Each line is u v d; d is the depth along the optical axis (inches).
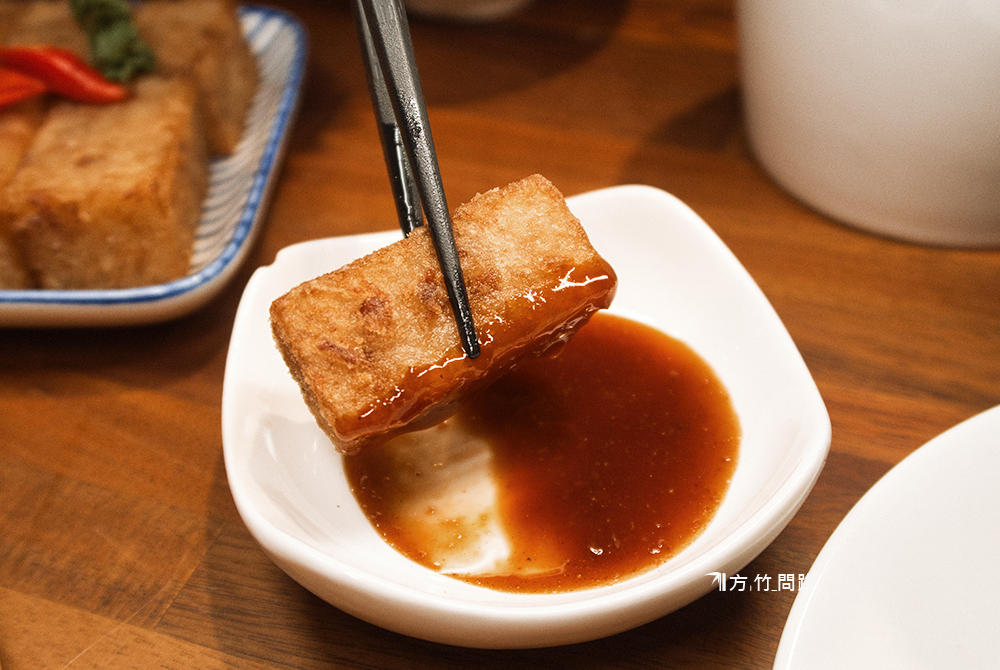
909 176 11.4
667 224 10.6
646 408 9.9
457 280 8.7
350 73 14.6
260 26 15.2
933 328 11.2
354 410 8.6
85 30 13.0
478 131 13.6
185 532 9.8
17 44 13.4
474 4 15.1
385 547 9.1
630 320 10.6
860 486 9.9
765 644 8.9
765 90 12.0
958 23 10.3
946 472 8.5
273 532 8.4
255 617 9.3
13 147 12.1
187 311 11.3
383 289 8.8
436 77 14.4
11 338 11.5
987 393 10.6
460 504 9.4
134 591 9.5
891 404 10.6
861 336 11.1
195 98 12.8
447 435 9.8
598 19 15.6
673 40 15.0
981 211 11.6
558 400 10.0
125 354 11.3
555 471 9.5
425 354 8.8
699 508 9.2
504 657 8.9
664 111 13.8
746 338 10.0
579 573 8.9
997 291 11.5
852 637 8.0
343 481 9.5
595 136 13.5
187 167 12.4
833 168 11.8
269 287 10.0
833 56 11.0
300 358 8.7
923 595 8.1
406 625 8.3
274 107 13.9
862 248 12.0
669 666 8.9
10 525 9.9
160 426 10.6
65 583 9.5
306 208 12.7
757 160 13.0
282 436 9.5
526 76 14.4
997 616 8.1
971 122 10.8
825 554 8.2
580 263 9.0
